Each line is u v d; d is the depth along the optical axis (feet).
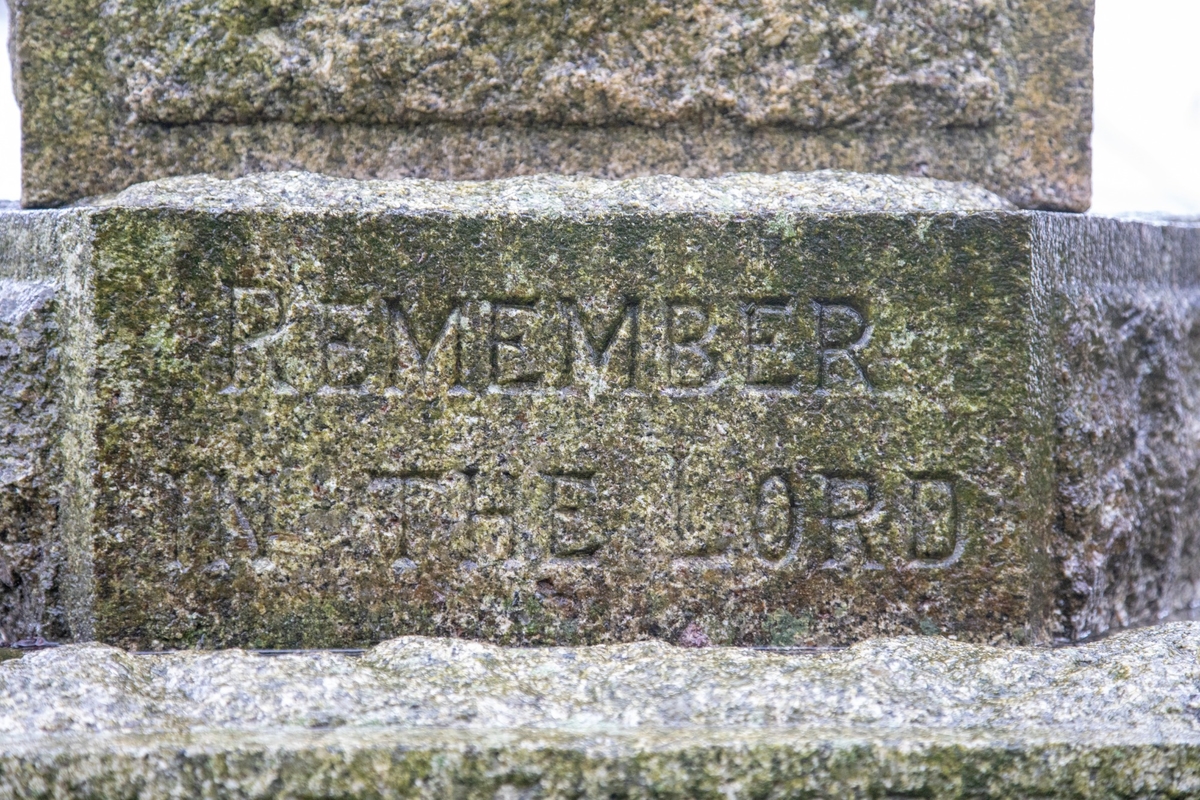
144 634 7.32
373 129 7.84
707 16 7.81
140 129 7.84
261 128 7.84
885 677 6.93
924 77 7.88
